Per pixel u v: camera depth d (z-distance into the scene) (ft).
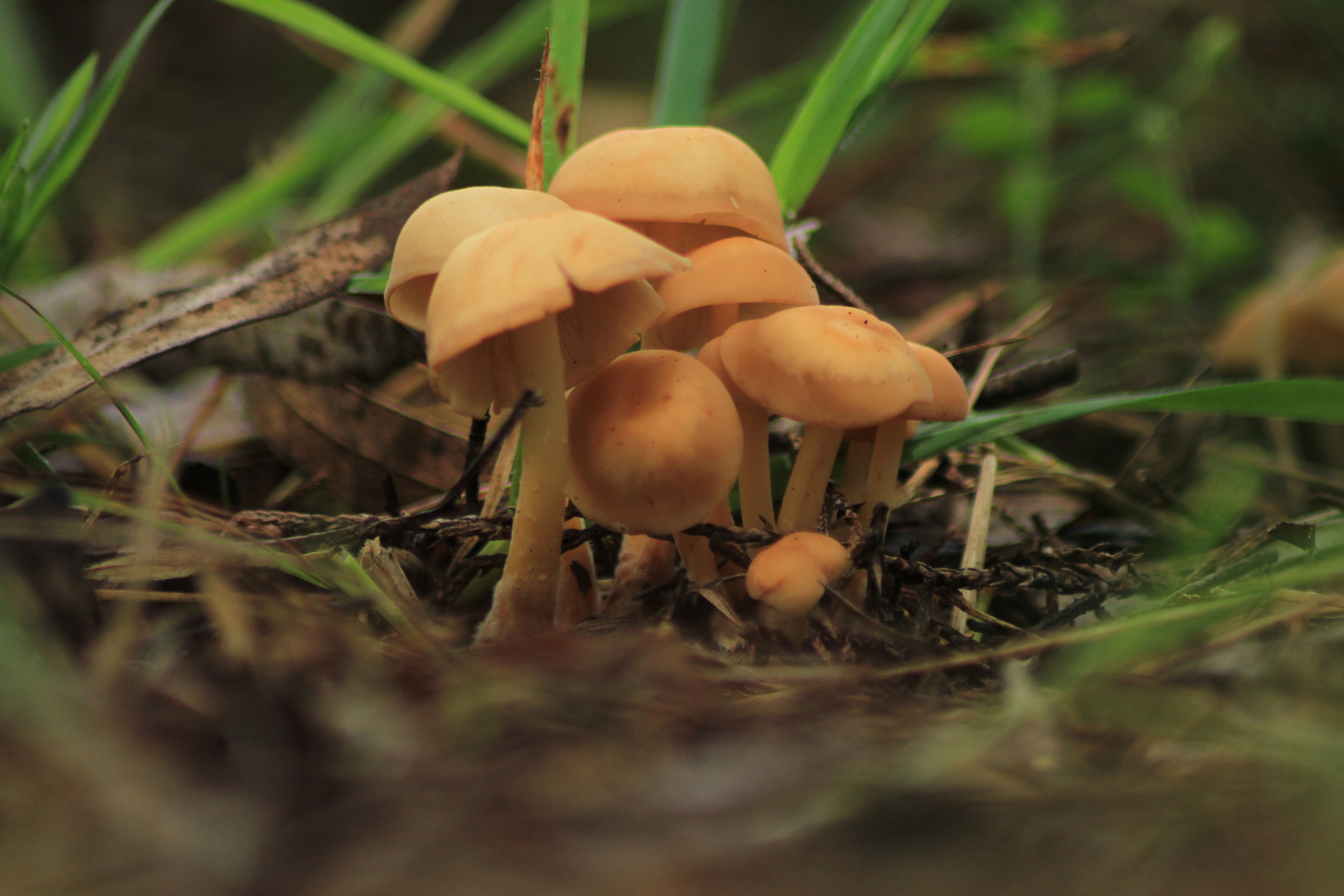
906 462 1.19
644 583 1.13
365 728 0.93
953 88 2.88
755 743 0.95
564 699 0.96
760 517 1.10
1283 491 1.32
